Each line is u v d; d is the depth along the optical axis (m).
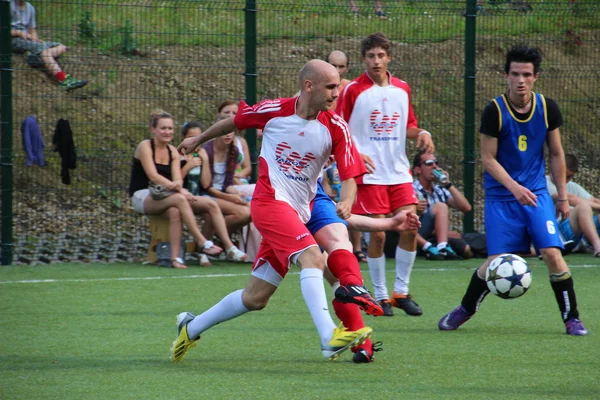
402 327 18.88
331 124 14.57
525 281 17.58
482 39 34.66
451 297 23.05
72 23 32.47
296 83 38.66
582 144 34.66
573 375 14.10
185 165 28.67
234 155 29.25
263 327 18.59
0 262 28.19
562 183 18.12
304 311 20.64
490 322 19.39
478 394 12.77
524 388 13.17
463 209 30.64
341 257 14.35
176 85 37.38
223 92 38.31
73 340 17.09
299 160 14.58
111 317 19.69
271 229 14.40
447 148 33.50
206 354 15.87
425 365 14.91
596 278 25.78
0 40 28.00
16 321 19.11
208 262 28.23
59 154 31.70
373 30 34.50
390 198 21.27
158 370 14.47
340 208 14.37
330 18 34.38
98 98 34.91
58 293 22.94
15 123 32.59
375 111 21.02
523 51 17.31
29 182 32.25
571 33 34.19
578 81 34.41
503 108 17.48
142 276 25.95
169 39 35.12
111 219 32.28
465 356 15.70
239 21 34.88
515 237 17.88
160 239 28.47
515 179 17.80
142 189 28.52
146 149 27.86
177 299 22.27
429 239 30.36
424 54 34.91
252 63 30.36
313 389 13.09
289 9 31.95
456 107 34.25
